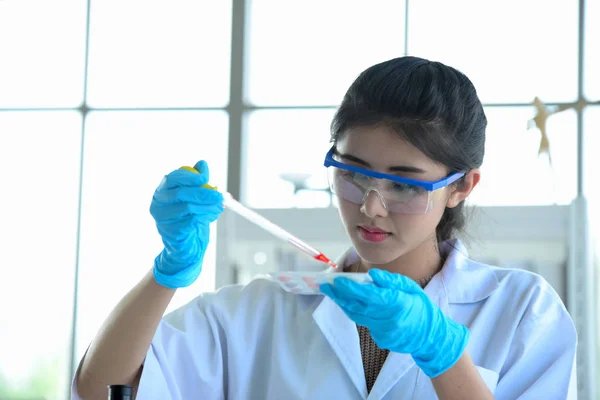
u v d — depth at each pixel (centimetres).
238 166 484
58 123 503
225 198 157
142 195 493
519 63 460
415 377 169
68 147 501
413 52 472
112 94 502
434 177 159
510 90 459
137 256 489
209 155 490
